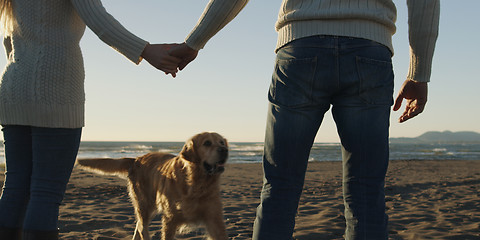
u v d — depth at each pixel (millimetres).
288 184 1611
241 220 4801
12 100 1827
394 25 1636
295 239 3900
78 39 2006
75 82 1944
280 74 1613
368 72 1514
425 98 1765
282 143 1597
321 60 1516
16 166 1910
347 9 1512
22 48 1875
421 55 1639
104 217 4875
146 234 3855
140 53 1988
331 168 14531
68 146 1923
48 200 1840
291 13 1595
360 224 1564
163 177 3588
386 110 1595
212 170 3355
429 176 10844
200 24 1816
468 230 4215
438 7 1574
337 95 1588
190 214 3377
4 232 1827
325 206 5719
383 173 1586
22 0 1854
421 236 3973
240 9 1771
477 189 7930
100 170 4125
